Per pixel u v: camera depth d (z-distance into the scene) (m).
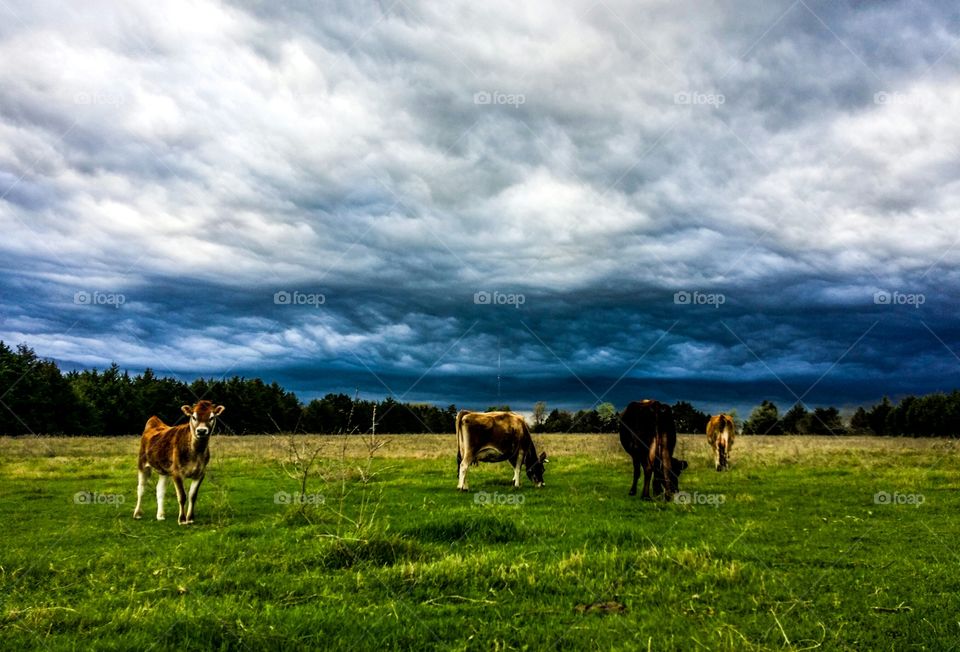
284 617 6.98
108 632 6.70
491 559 9.01
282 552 9.71
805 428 70.38
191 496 13.50
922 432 66.50
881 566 9.14
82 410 63.12
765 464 24.81
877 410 70.56
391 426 68.69
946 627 6.73
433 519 11.42
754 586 8.11
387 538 9.68
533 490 18.14
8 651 6.23
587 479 21.02
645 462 15.98
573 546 10.16
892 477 19.70
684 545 9.88
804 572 8.82
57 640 6.52
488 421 18.78
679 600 7.64
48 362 62.69
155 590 8.08
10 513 14.79
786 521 12.52
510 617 7.14
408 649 6.28
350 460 25.62
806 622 6.87
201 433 12.99
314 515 12.47
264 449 37.72
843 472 21.44
